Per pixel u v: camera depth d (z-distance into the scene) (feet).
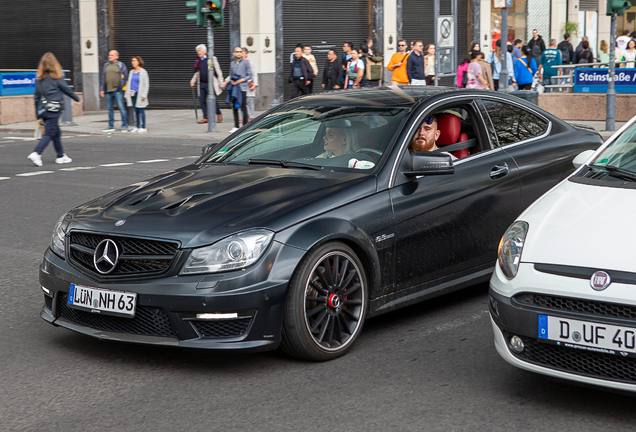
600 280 11.06
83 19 90.27
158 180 16.79
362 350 15.03
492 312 12.52
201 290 13.12
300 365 14.28
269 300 13.34
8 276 21.40
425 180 16.12
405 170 15.89
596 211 12.39
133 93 63.82
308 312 14.06
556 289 11.41
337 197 14.66
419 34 95.81
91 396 13.10
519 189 17.88
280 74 86.58
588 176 13.89
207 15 61.00
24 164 45.96
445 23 75.66
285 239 13.64
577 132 20.33
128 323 13.96
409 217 15.58
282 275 13.46
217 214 14.02
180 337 13.42
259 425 11.73
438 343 15.33
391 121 16.80
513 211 17.76
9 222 28.99
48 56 44.62
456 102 17.76
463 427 11.48
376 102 17.78
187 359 14.79
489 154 17.74
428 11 96.17
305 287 13.83
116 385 13.57
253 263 13.30
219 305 13.07
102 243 14.15
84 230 14.52
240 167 16.79
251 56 84.38
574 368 11.49
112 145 56.18
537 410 12.04
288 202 14.32
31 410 12.56
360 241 14.67
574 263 11.46
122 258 13.91
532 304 11.75
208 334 13.47
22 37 94.22
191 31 86.84
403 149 16.10
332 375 13.74
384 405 12.35
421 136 16.89
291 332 13.80
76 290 14.35
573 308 11.33
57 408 12.62
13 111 74.43
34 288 20.17
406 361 14.35
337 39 89.81
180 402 12.73
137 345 15.67
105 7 89.45
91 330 14.37
